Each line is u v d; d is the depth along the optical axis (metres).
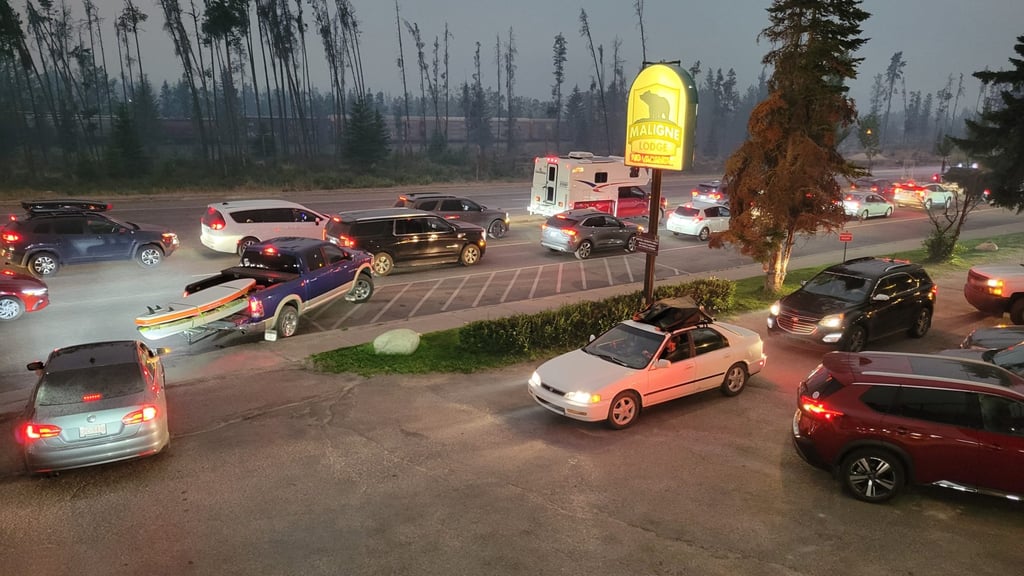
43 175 41.72
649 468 8.65
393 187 47.44
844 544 6.92
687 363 10.58
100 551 6.61
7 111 57.38
